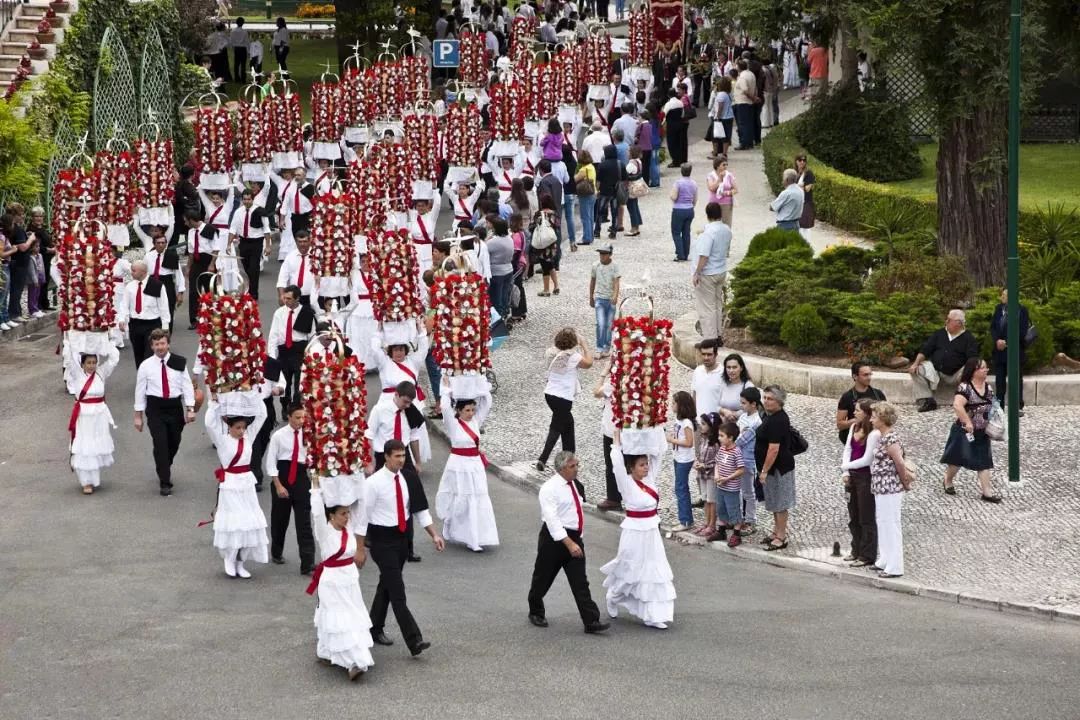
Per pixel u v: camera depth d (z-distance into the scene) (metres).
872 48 21.06
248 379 15.73
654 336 14.38
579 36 50.66
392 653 12.41
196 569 14.49
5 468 17.61
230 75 48.53
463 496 15.21
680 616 13.37
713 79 44.72
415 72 34.31
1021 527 15.38
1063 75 35.56
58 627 12.84
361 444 12.48
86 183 23.17
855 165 32.62
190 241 23.50
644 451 14.53
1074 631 12.86
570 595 14.09
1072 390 18.81
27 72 30.08
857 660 12.16
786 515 15.13
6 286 23.91
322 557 11.85
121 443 18.69
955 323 18.66
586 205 28.64
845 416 15.59
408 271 17.83
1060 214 23.73
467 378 16.38
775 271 21.70
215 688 11.55
